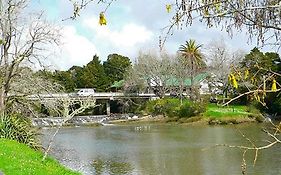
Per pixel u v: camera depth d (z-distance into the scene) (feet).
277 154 87.35
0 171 47.60
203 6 9.60
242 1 9.69
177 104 210.38
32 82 89.45
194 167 82.99
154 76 247.29
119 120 216.33
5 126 75.72
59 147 113.60
